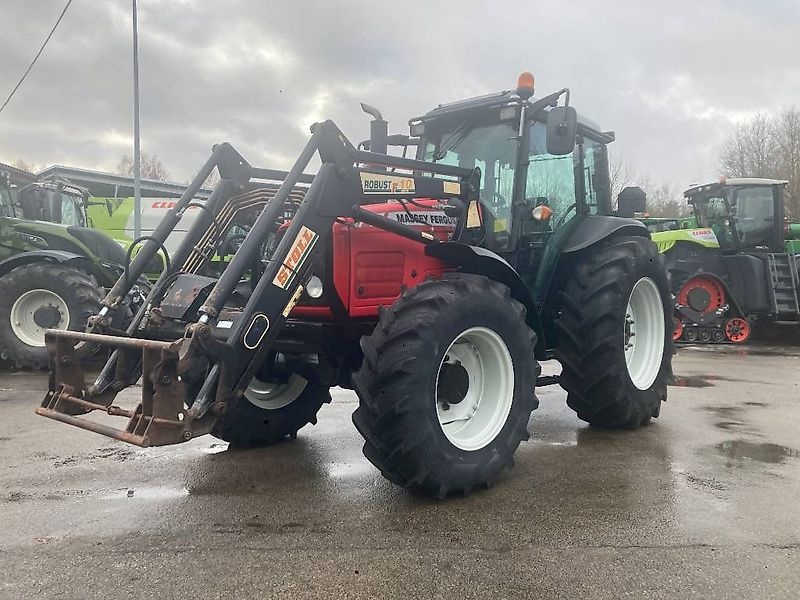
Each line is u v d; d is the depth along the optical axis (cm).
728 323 1072
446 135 471
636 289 476
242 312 287
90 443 408
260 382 411
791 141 3366
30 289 698
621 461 372
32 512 289
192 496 312
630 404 437
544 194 452
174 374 260
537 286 450
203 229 365
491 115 448
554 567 237
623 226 460
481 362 341
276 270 295
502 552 249
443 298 308
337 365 369
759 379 678
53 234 762
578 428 458
